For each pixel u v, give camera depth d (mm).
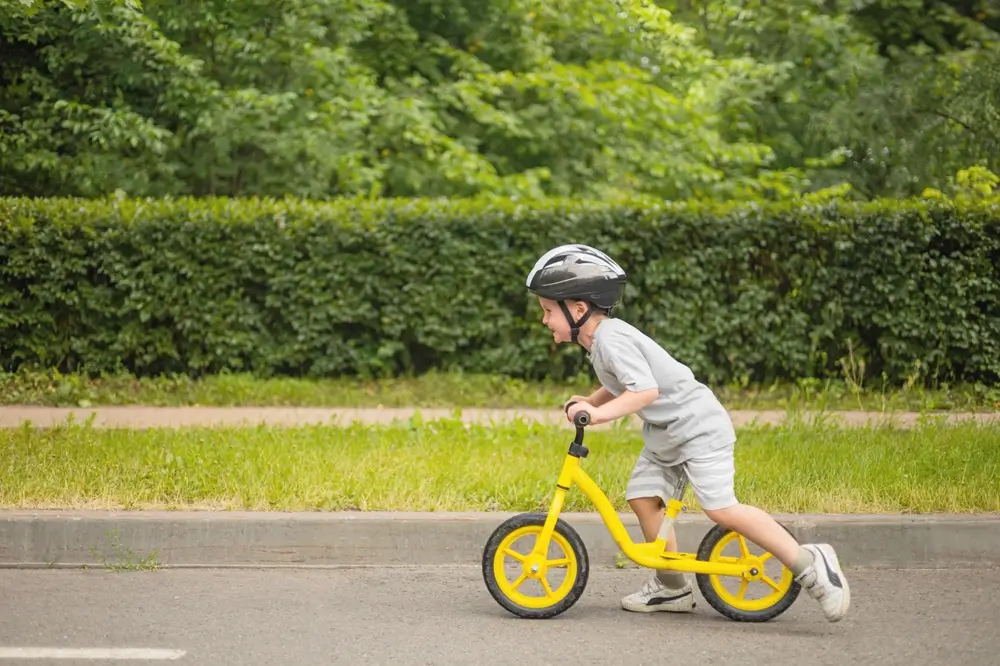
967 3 39656
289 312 24844
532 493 14789
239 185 31047
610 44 35562
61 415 21391
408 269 24891
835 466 16375
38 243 24203
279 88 31000
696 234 24984
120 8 26594
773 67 35312
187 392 23781
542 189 32750
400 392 24203
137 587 12555
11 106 29734
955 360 25125
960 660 10391
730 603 11602
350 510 14219
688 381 11117
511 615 11703
